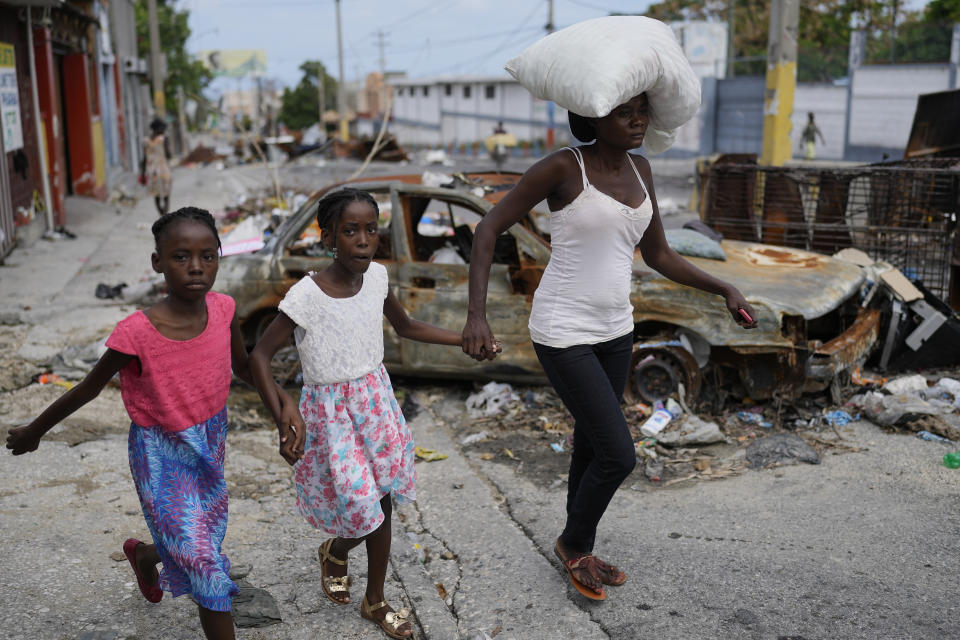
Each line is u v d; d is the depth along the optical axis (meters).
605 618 3.22
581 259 3.08
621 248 3.12
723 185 8.43
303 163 34.62
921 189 7.25
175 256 2.53
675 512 4.15
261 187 20.86
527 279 5.52
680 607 3.28
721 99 31.17
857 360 5.49
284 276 6.14
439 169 28.92
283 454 2.77
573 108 2.87
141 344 2.57
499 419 5.50
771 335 4.98
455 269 5.69
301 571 3.61
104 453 4.88
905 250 7.32
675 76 2.97
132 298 8.60
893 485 4.36
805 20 35.81
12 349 6.98
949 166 7.84
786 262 6.07
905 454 4.74
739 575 3.50
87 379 2.61
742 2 39.44
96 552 3.73
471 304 3.09
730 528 3.95
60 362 6.55
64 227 13.73
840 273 5.84
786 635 3.08
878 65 26.39
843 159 27.88
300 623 3.22
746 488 4.41
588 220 3.02
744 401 5.51
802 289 5.34
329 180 23.58
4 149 11.12
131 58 26.48
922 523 3.92
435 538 3.95
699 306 5.13
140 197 19.11
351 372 2.96
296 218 6.30
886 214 7.47
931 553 3.64
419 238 6.69
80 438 5.10
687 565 3.60
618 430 3.14
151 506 2.68
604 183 3.03
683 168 29.36
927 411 5.05
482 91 57.72
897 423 5.11
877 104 26.56
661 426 5.10
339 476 2.94
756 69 31.36
